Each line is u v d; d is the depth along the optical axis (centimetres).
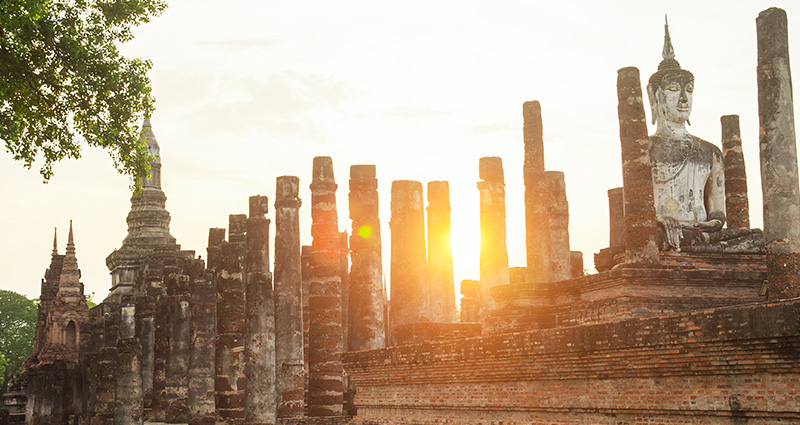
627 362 1557
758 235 1927
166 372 3706
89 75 2452
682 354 1462
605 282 1842
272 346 2986
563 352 1667
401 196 2747
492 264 2545
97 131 2494
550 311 1991
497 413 1844
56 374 4719
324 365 2872
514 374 1800
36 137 2505
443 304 2833
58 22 2419
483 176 2603
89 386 4356
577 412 1664
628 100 1869
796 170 1552
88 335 5059
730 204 2162
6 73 2323
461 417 1942
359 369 2269
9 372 8269
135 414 3275
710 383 1439
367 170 2844
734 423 1402
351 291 2797
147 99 2528
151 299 3991
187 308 3716
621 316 1791
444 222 2894
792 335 1294
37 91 2420
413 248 2717
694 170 1984
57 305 5678
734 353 1385
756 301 1823
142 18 2542
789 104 1558
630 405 1559
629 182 1852
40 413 4844
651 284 1805
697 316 1426
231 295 3341
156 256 4256
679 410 1476
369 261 2794
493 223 2573
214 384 3462
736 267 1903
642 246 1822
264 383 2947
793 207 1534
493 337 1839
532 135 2212
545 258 2164
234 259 3369
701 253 1897
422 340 2227
